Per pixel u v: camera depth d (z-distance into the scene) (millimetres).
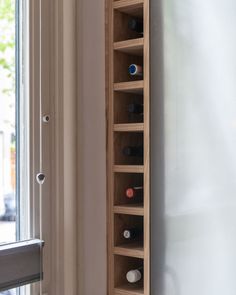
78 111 1306
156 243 1219
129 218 1332
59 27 1263
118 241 1294
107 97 1290
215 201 1135
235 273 1106
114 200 1281
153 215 1223
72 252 1282
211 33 1143
